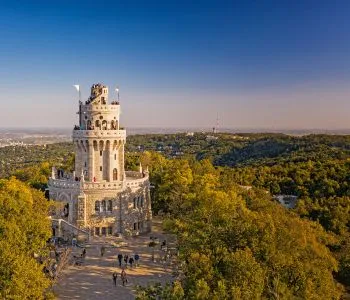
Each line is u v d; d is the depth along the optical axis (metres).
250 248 72.81
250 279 63.69
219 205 99.56
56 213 119.88
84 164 121.94
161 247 107.62
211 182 144.00
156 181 148.62
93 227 116.00
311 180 195.62
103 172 122.50
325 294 72.69
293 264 72.31
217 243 73.19
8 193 105.38
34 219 86.75
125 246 109.38
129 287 83.31
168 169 154.12
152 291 62.66
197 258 65.94
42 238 87.12
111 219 117.31
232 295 59.34
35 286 67.12
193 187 137.88
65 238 112.94
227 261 66.19
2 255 68.81
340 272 101.75
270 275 70.50
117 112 124.38
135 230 121.38
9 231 77.50
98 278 87.56
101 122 122.06
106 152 122.06
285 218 101.69
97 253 103.31
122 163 125.06
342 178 192.75
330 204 154.50
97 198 116.44
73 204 116.69
